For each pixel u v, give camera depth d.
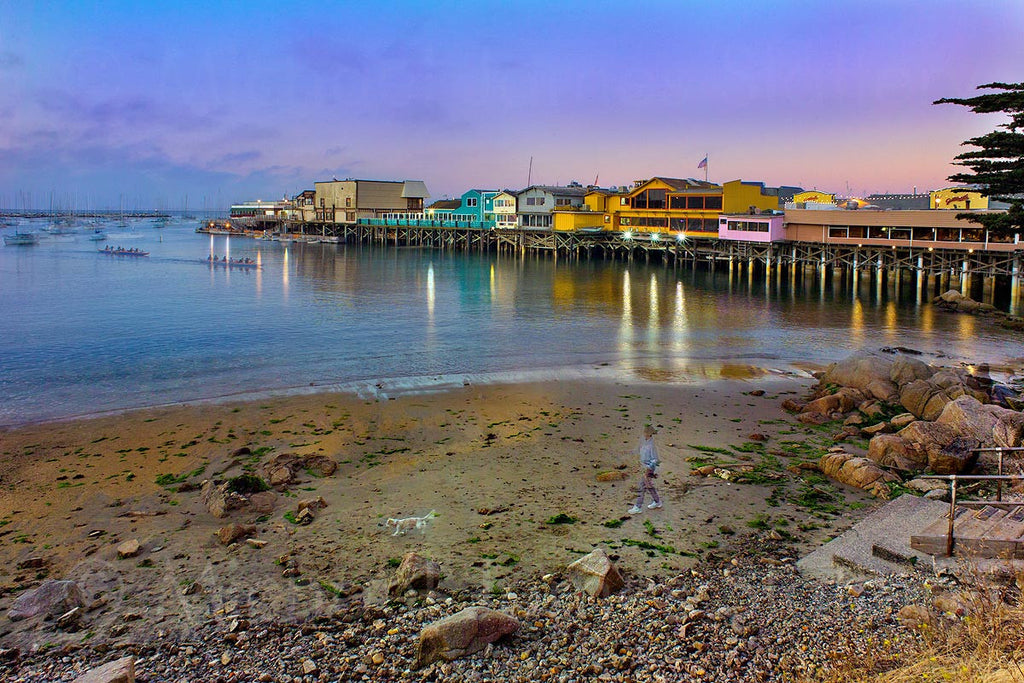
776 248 71.25
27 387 27.16
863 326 43.00
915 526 12.47
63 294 57.34
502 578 11.82
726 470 16.91
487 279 70.88
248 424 22.31
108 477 17.61
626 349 35.66
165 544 13.55
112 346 35.47
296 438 20.81
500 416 23.16
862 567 11.21
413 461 18.53
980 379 24.05
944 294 53.00
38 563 12.87
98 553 13.23
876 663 8.38
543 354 34.22
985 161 34.19
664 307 51.25
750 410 23.78
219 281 68.38
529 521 14.29
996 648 8.02
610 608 10.56
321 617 10.68
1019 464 15.35
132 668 8.83
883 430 19.77
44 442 20.53
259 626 10.49
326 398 25.56
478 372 30.03
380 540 13.52
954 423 18.09
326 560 12.71
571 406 24.41
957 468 15.73
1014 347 36.34
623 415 23.17
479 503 15.38
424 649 9.28
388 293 59.09
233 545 13.40
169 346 35.56
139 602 11.37
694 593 10.95
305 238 133.50
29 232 168.88
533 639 9.73
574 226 96.06
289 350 34.75
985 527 11.76
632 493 15.80
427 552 12.91
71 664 9.59
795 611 10.09
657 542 13.12
